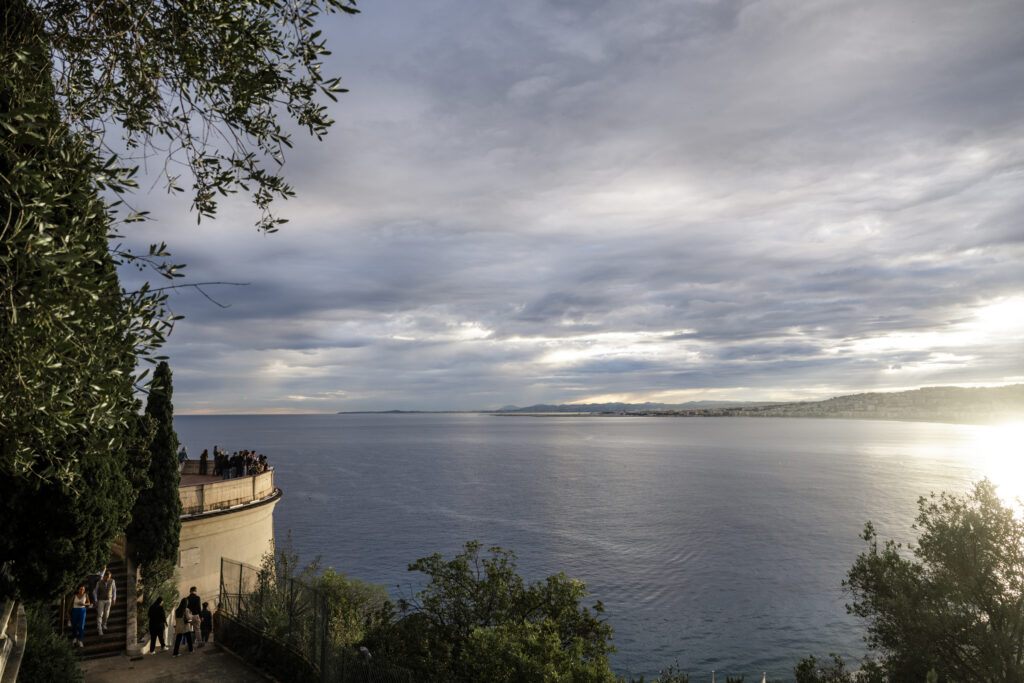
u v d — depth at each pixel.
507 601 18.58
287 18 6.57
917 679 15.80
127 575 21.98
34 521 11.58
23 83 5.37
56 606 19.58
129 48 5.98
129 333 5.72
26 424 5.34
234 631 19.61
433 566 19.39
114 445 6.93
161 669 17.78
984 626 14.98
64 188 5.80
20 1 5.62
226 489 28.34
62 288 5.23
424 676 16.61
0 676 10.00
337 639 18.80
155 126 6.63
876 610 17.17
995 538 15.73
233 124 6.64
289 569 27.84
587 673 15.62
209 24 6.09
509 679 14.88
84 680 16.67
